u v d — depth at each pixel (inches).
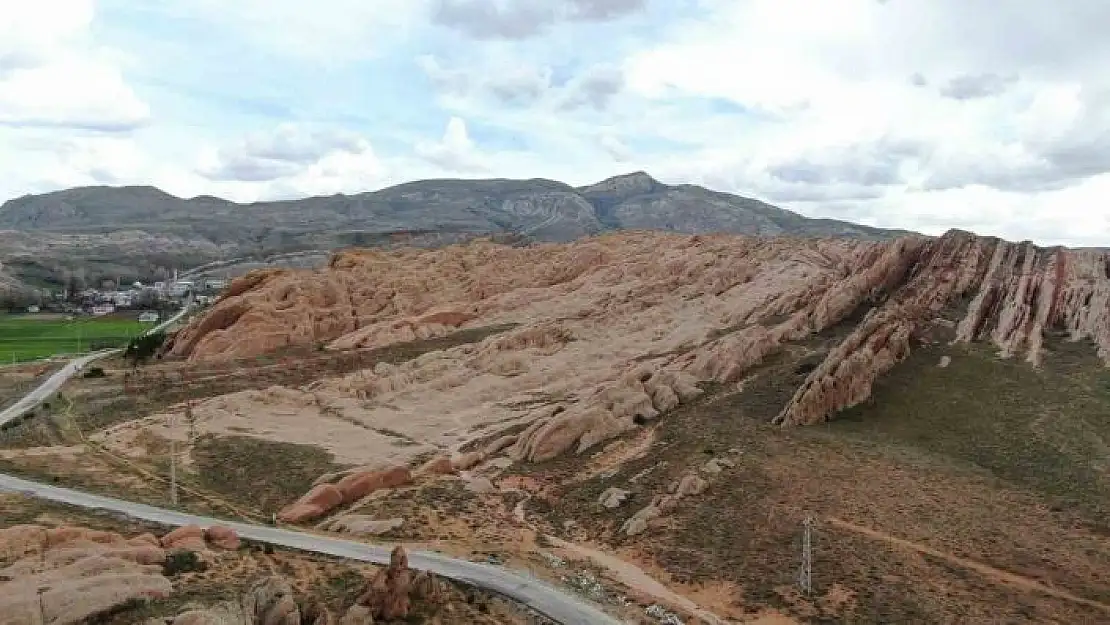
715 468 2827.3
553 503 2842.0
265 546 2095.2
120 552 1756.9
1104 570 2180.1
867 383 3481.8
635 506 2679.6
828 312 4480.8
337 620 1665.8
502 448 3457.2
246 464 3228.3
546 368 4670.3
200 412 3971.5
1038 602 2033.7
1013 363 3663.9
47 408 4111.7
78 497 2488.9
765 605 2037.4
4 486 2566.4
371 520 2511.1
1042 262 4564.5
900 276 4763.8
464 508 2731.3
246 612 1512.1
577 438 3339.1
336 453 3378.4
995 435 3075.8
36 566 1638.8
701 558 2297.0
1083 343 3762.3
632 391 3649.1
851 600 2025.1
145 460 3277.6
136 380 4616.1
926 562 2214.6
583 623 1850.4
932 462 2891.2
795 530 2391.7
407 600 1776.6
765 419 3326.8
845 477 2751.0
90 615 1482.5
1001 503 2573.8
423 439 3695.9
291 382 4643.2
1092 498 2551.7
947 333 4057.6
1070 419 3083.2
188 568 1798.7
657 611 1956.2
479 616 1845.5
